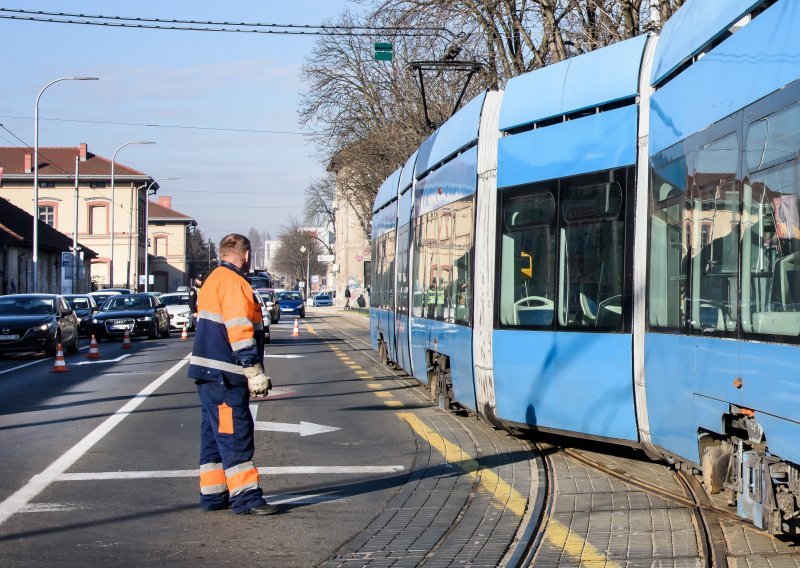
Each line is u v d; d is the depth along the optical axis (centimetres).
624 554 657
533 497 847
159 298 4347
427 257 1509
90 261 8344
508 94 1121
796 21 596
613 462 1005
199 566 637
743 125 673
